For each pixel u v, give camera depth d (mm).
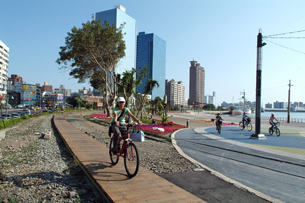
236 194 4516
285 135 16375
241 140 13164
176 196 4070
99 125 23938
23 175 5664
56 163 7141
